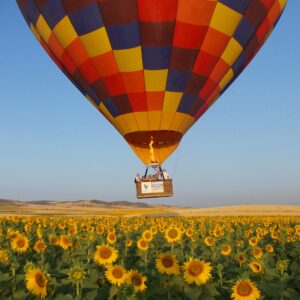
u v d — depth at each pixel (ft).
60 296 16.51
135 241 40.47
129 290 15.92
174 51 75.36
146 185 79.97
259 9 80.23
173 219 85.56
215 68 80.23
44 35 84.43
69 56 81.46
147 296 17.88
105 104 82.69
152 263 28.71
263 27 83.92
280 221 79.15
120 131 84.53
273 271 25.17
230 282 22.54
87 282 19.30
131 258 32.19
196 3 72.90
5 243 34.06
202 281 17.85
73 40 78.23
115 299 18.67
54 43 82.79
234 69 84.99
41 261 28.09
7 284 19.33
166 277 18.65
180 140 85.76
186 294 17.53
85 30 75.82
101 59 77.15
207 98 84.23
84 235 39.93
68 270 18.57
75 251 31.37
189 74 78.38
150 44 74.38
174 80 77.82
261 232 47.93
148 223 62.13
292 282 27.30
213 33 75.92
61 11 76.95
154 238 40.52
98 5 73.36
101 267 23.56
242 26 78.95
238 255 28.37
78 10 74.95
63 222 62.85
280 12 88.22
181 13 72.95
